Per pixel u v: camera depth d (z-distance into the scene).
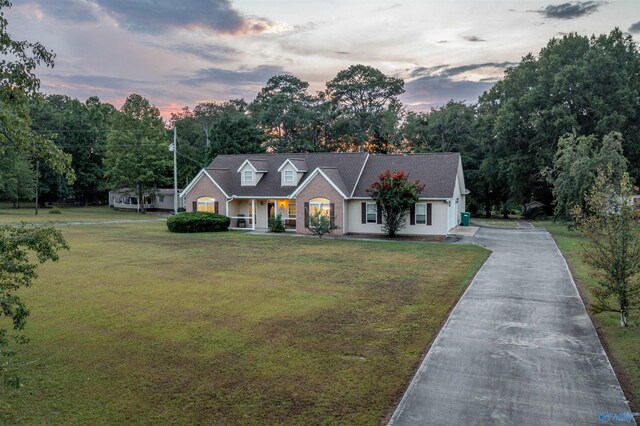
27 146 6.56
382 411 6.84
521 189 46.41
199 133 74.31
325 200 31.59
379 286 15.16
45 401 7.18
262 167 36.84
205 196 36.88
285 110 67.00
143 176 57.19
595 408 6.83
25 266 6.46
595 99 40.84
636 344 9.38
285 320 11.37
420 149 53.53
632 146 41.44
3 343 6.57
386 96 72.38
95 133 73.00
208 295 14.00
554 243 26.08
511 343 9.58
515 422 6.46
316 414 6.75
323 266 19.00
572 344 9.50
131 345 9.65
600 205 10.86
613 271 10.43
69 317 11.66
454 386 7.60
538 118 42.34
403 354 9.08
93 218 49.09
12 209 64.31
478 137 53.34
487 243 26.39
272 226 33.22
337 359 8.83
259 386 7.68
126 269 18.39
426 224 30.09
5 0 6.21
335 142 66.56
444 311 12.10
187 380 7.93
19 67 6.32
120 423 6.53
